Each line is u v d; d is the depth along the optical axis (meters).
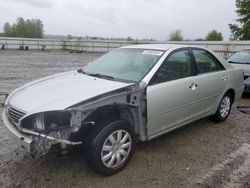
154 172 3.42
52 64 17.27
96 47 35.47
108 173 3.28
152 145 4.21
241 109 6.41
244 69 7.45
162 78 3.79
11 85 9.21
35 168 3.44
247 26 37.62
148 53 4.16
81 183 3.14
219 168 3.56
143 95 3.50
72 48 38.41
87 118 3.18
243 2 38.84
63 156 3.06
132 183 3.17
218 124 5.28
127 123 3.38
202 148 4.16
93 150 3.11
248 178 3.34
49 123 3.02
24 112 3.04
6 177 3.22
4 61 18.52
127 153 3.45
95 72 4.25
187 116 4.30
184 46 4.40
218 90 4.91
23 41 35.44
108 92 3.17
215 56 4.98
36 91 3.46
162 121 3.81
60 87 3.50
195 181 3.25
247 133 4.85
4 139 4.32
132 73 3.83
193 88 4.23
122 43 35.25
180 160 3.75
